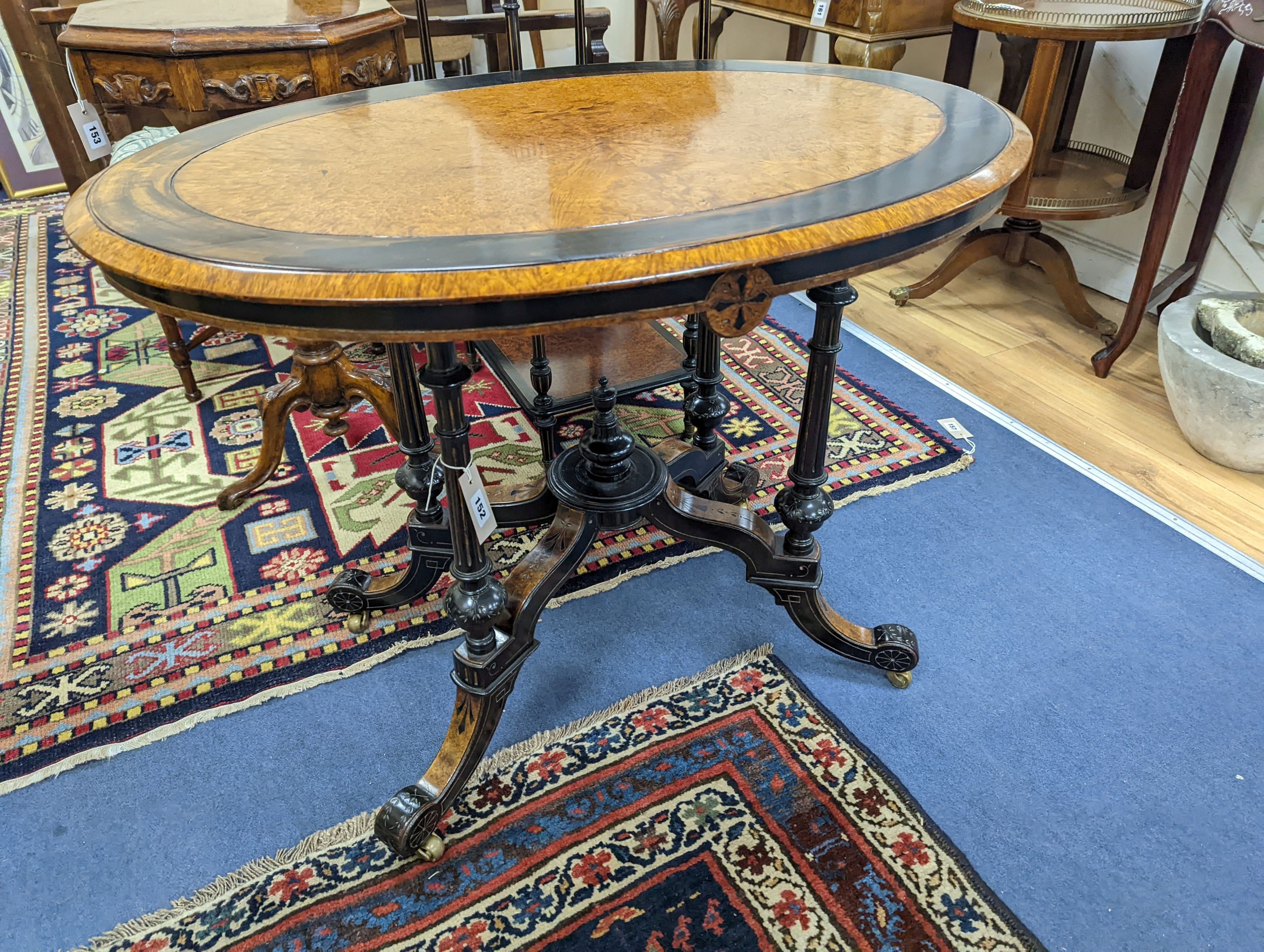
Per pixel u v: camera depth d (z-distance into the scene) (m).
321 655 1.39
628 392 1.86
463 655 1.08
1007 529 1.64
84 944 1.01
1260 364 1.68
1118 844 1.10
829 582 1.52
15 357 2.30
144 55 1.70
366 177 0.93
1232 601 1.47
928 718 1.27
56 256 2.90
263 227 0.79
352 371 1.73
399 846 1.05
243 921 1.03
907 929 1.00
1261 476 1.77
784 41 3.39
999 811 1.14
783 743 1.23
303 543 1.63
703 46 1.64
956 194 0.85
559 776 1.19
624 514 1.19
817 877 1.06
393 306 0.68
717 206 0.82
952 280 2.65
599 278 0.69
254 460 1.88
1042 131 2.02
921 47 2.89
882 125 1.08
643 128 1.09
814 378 1.09
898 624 1.40
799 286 0.78
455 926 1.01
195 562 1.58
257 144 1.06
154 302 0.76
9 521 1.69
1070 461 1.82
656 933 1.00
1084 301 2.27
